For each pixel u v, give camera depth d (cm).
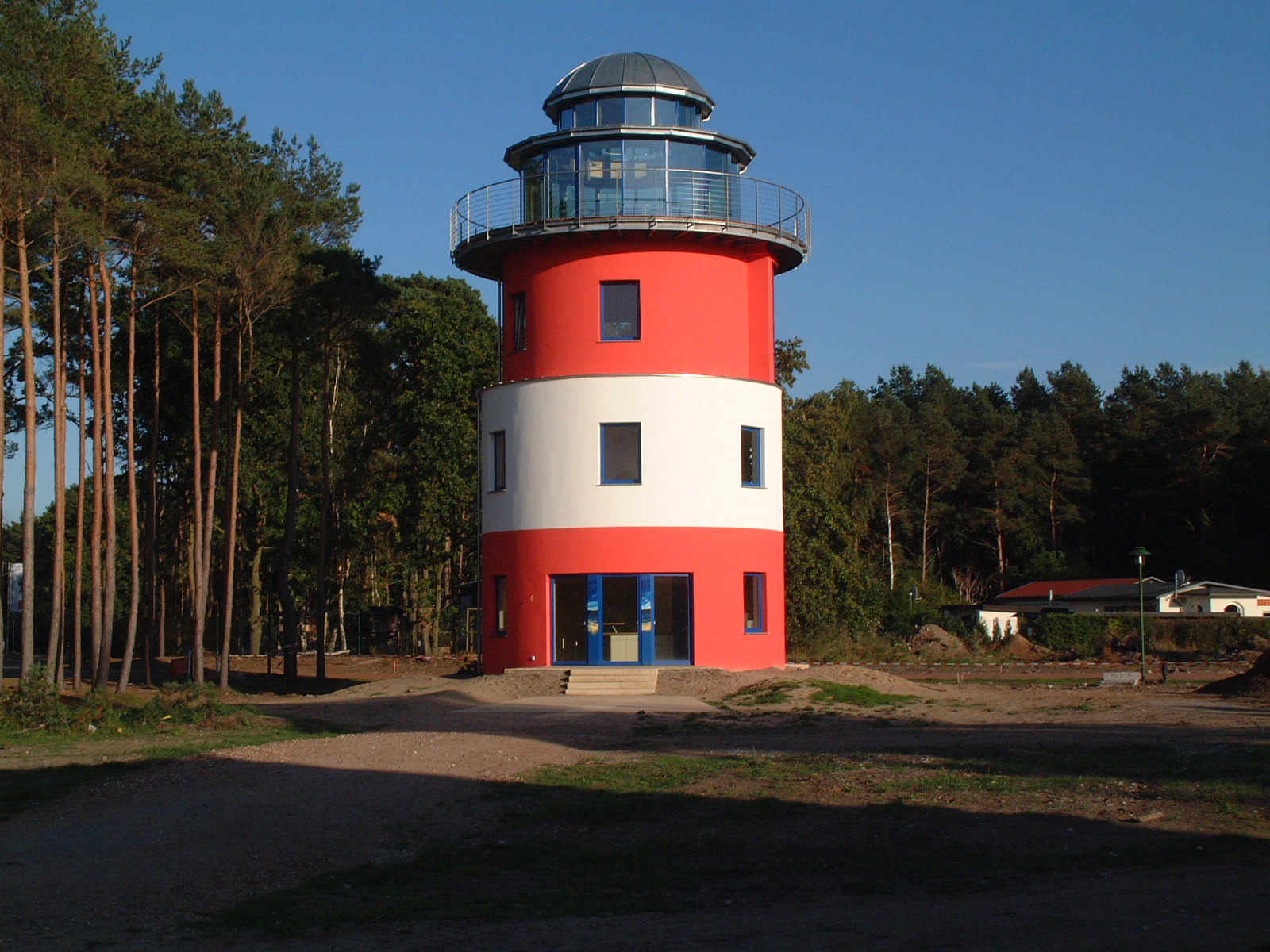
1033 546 8600
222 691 3572
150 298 3928
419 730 2191
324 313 4166
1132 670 4116
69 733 2347
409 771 1670
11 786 1689
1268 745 1681
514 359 3409
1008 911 930
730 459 3231
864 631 5238
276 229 3525
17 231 2941
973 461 9019
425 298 5694
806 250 3491
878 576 7319
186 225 3338
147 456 5438
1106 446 9125
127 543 6656
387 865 1197
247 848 1258
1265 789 1341
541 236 3272
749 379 3300
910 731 2075
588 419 3180
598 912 998
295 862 1208
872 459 8419
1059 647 5581
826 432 5203
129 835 1326
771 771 1584
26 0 3031
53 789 1652
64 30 3038
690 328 3262
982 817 1267
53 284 3091
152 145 3231
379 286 4209
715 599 3166
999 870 1081
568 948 876
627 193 3275
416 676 4106
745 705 2555
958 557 9131
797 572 4884
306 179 4312
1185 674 3881
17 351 4175
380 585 6412
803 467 5081
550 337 3300
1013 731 2006
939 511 8675
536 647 3173
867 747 1836
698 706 2591
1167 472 8500
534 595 3191
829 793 1427
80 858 1228
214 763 1767
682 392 3178
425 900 1058
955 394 10288
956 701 2620
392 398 5781
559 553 3169
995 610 6356
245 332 4134
